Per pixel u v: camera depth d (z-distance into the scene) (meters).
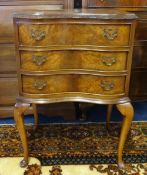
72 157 1.49
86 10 1.42
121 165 1.41
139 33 1.81
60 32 1.17
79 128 1.79
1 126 1.81
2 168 1.40
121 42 1.18
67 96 1.30
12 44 1.70
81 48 1.21
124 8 1.71
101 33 1.17
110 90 1.26
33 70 1.23
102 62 1.22
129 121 1.32
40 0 1.63
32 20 1.13
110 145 1.61
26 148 1.40
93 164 1.44
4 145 1.60
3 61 1.73
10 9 1.62
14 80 1.79
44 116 1.93
